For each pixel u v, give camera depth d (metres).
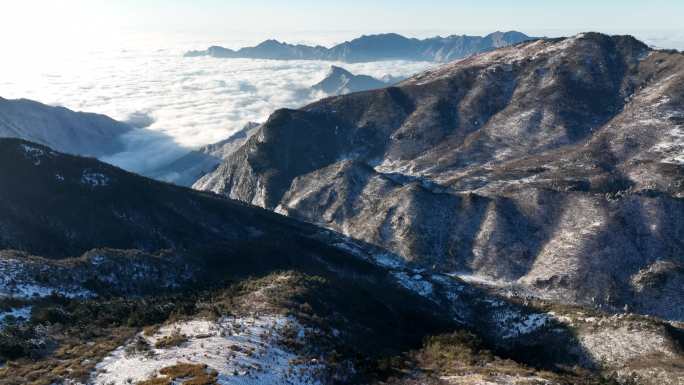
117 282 68.19
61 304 56.44
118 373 36.41
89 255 71.00
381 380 41.69
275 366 38.38
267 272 83.38
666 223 118.06
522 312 92.38
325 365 40.66
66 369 37.69
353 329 55.59
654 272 106.94
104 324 50.50
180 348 40.84
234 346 40.78
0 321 48.50
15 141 114.69
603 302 103.81
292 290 61.59
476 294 105.69
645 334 67.06
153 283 71.56
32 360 40.66
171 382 33.19
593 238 115.75
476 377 41.97
